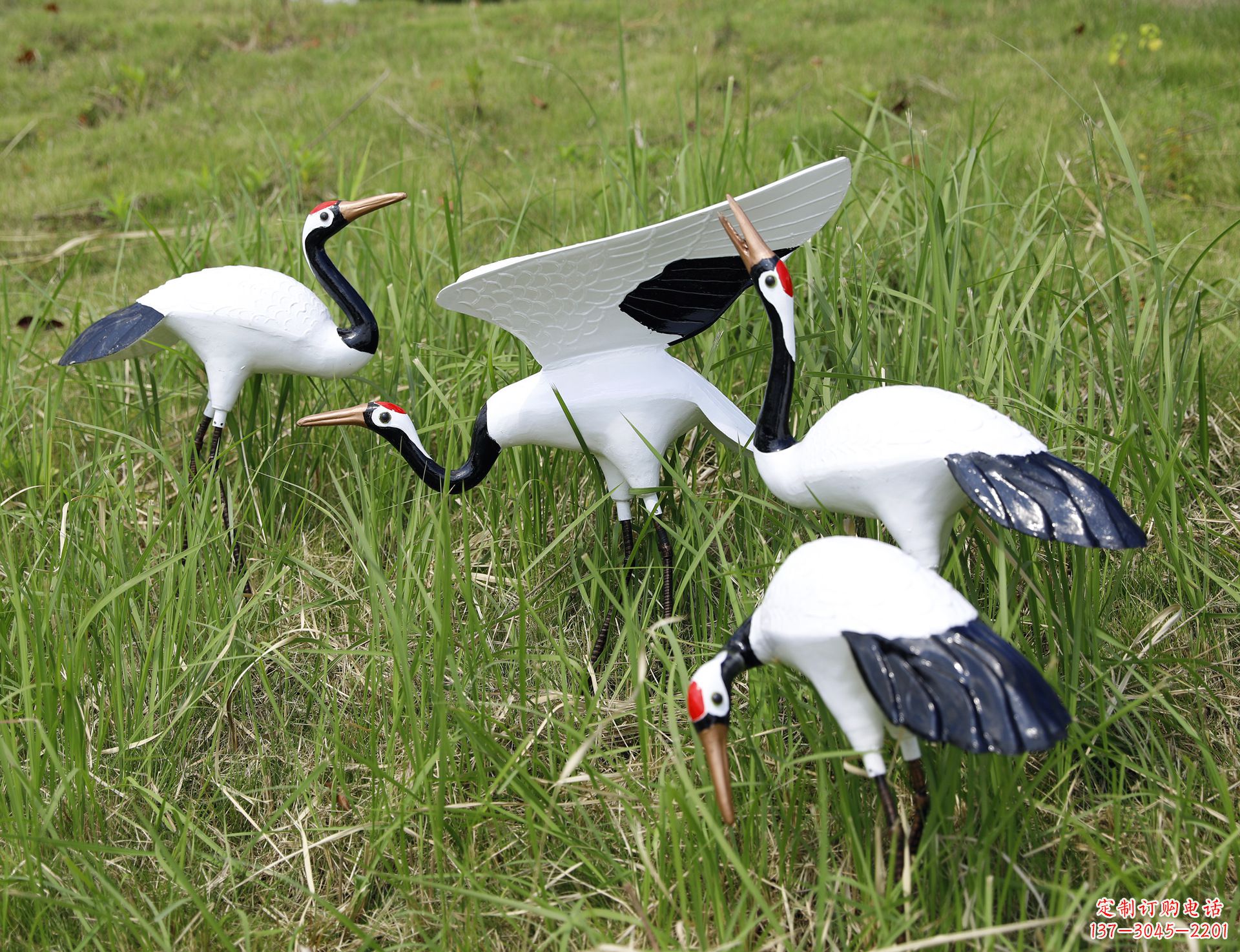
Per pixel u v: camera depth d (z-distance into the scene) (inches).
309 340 121.1
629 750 103.9
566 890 94.1
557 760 102.7
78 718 98.7
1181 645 109.7
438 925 91.1
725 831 88.4
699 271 98.7
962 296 139.0
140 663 116.2
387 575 124.6
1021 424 120.4
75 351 120.3
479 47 323.9
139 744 102.2
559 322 101.2
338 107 273.9
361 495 127.6
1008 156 152.9
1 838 92.4
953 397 83.1
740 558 114.6
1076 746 86.9
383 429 110.2
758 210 95.5
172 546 121.5
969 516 91.4
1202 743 91.3
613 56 304.0
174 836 101.9
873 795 91.6
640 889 89.7
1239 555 114.9
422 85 285.1
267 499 138.5
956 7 317.7
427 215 180.5
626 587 102.6
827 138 222.2
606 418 101.9
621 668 114.5
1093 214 183.0
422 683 102.6
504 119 264.1
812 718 95.6
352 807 101.7
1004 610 83.4
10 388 144.3
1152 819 92.7
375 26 360.5
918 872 81.9
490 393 132.3
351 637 118.0
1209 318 142.3
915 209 141.6
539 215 199.9
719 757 78.4
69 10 372.5
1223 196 196.2
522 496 121.7
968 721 66.7
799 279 139.6
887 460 81.1
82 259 207.9
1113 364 136.3
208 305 119.0
